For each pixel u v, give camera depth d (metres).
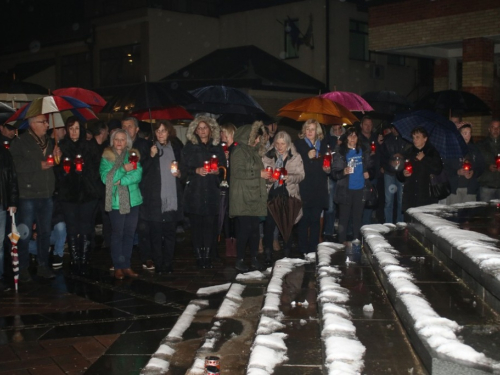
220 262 9.52
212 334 5.58
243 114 12.20
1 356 5.40
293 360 4.20
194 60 26.23
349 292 5.47
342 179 9.59
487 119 15.08
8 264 9.29
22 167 8.20
